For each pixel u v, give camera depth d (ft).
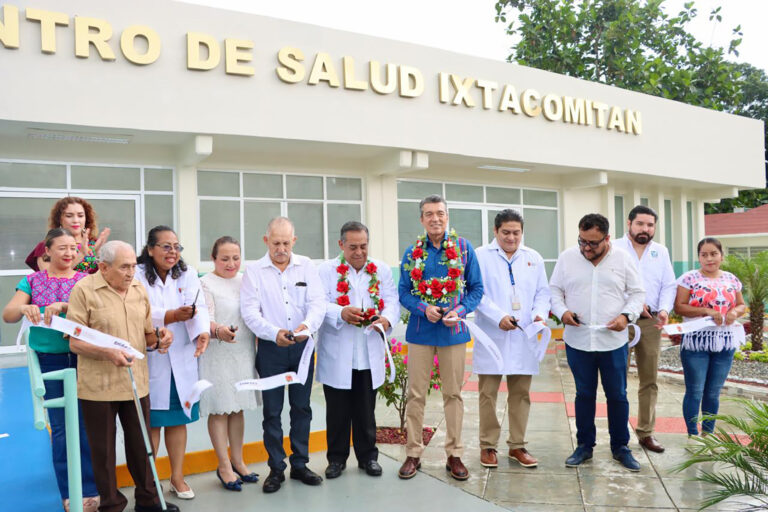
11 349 26.76
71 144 27.91
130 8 25.52
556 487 14.24
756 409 11.22
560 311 15.84
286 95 29.07
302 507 13.15
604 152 42.09
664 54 73.26
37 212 27.48
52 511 11.93
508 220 15.74
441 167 39.14
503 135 36.76
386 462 16.17
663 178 47.57
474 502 13.39
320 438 17.22
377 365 15.02
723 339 16.79
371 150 32.94
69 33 24.31
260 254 32.83
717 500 11.39
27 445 14.70
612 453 16.14
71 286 12.66
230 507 13.16
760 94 86.07
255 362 14.76
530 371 15.62
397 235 36.68
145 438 11.65
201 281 14.33
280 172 33.19
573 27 70.33
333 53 30.45
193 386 13.20
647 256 17.13
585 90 41.19
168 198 30.22
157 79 26.08
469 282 15.30
